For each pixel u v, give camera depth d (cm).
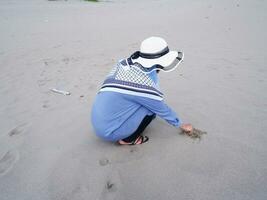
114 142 269
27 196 213
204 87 379
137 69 216
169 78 427
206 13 1072
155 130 281
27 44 721
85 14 1276
